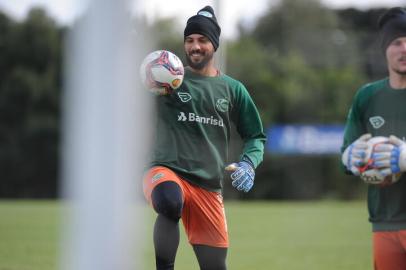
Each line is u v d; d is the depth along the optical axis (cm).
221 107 1614
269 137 13062
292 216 6556
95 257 542
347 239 4350
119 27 538
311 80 13800
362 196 12925
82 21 538
